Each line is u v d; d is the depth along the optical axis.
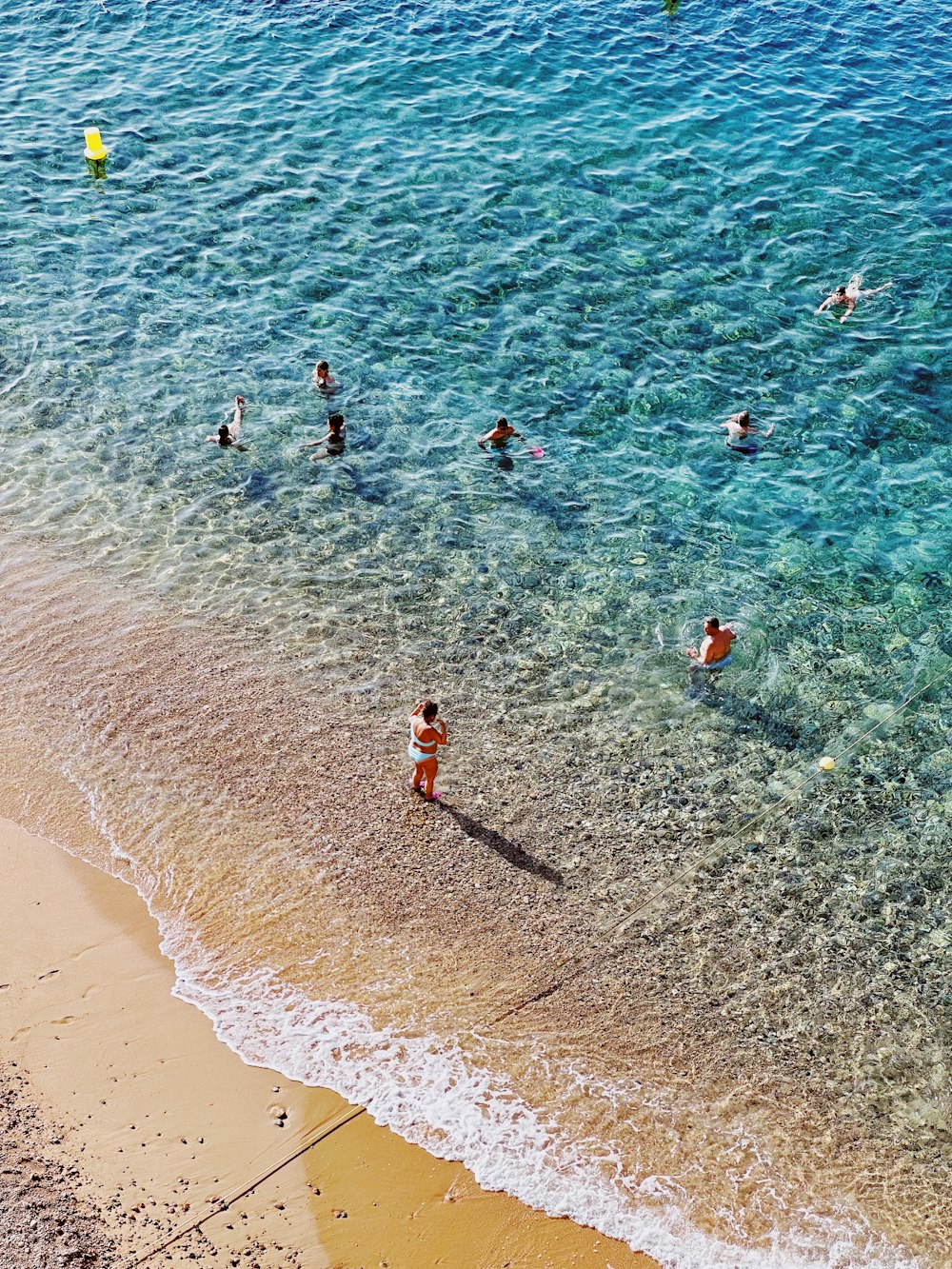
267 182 27.47
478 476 20.30
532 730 15.84
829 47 33.22
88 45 33.50
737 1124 11.72
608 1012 12.62
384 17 34.41
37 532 19.06
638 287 24.30
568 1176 11.24
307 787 14.98
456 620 17.59
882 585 18.39
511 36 33.44
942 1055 12.37
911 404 21.75
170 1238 10.46
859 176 27.62
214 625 17.45
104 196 27.14
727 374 22.36
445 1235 10.72
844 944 13.37
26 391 21.86
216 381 22.19
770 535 19.28
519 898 13.71
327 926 13.39
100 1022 12.31
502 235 25.66
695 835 14.54
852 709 16.31
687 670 16.81
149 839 14.38
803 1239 10.89
